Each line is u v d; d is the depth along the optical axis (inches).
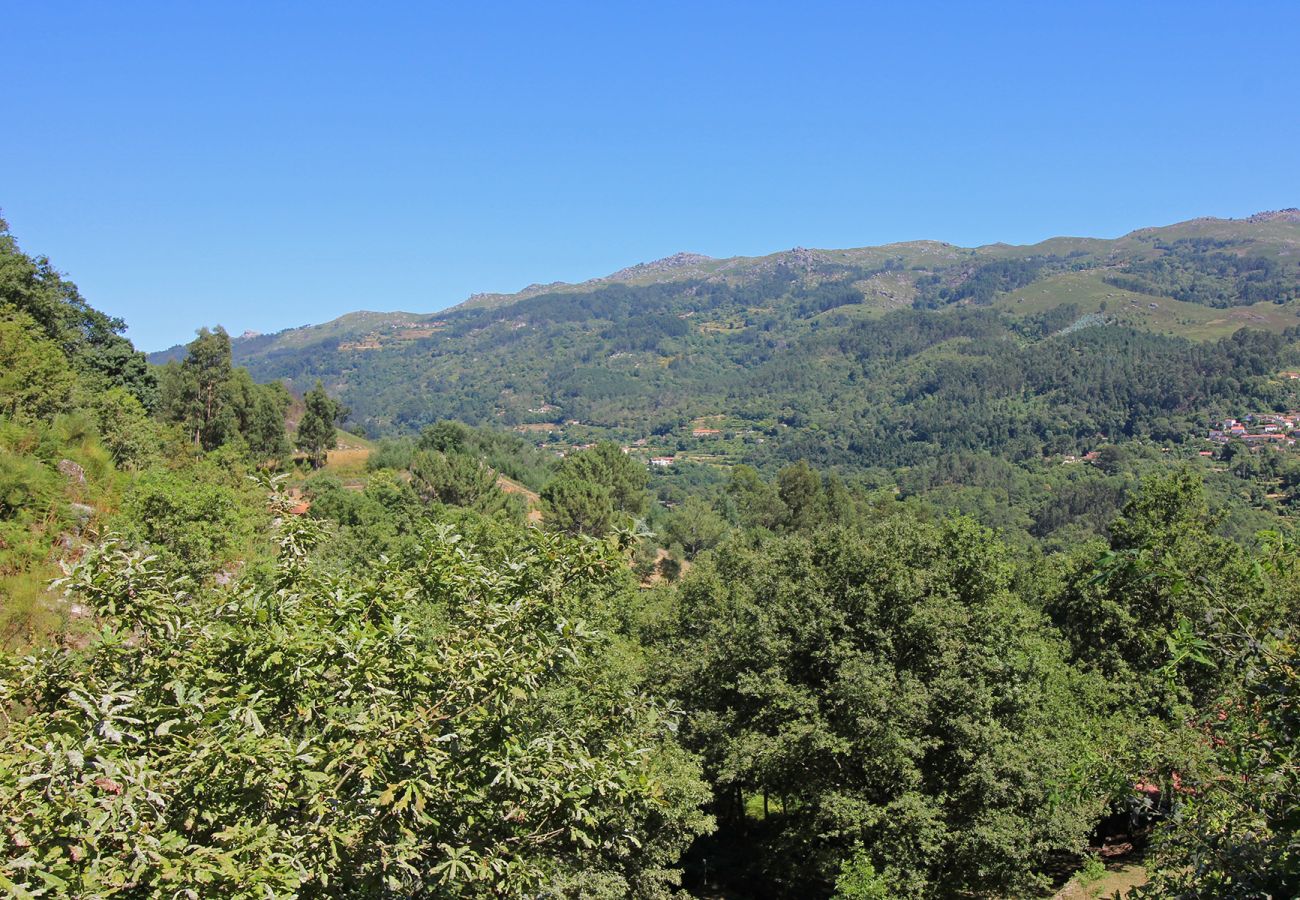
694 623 932.6
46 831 152.5
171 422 2055.9
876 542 730.8
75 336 1464.1
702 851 901.2
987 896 647.1
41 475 596.1
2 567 485.7
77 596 215.9
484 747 227.5
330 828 190.1
